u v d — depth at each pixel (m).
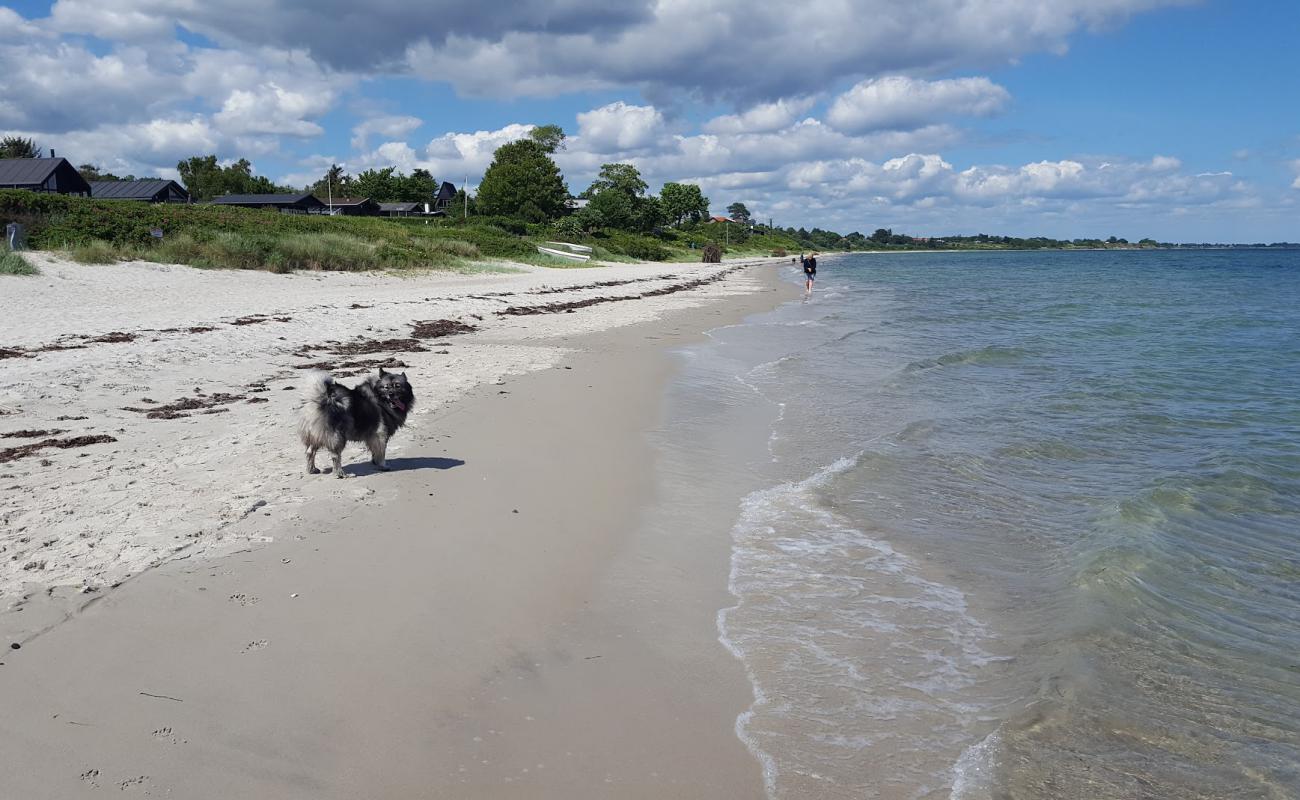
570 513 7.61
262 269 32.41
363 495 7.56
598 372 15.14
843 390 14.30
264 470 8.11
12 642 4.58
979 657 5.31
